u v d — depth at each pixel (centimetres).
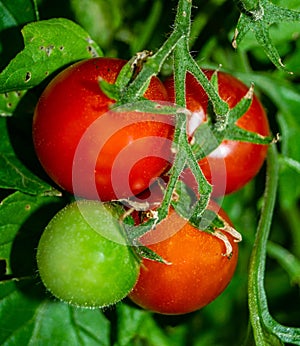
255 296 38
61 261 34
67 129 34
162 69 40
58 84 35
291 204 44
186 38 35
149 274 36
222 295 46
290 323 47
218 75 38
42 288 40
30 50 37
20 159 39
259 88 43
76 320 40
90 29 43
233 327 47
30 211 39
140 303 37
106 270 34
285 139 43
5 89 37
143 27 43
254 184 44
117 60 36
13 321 39
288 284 48
